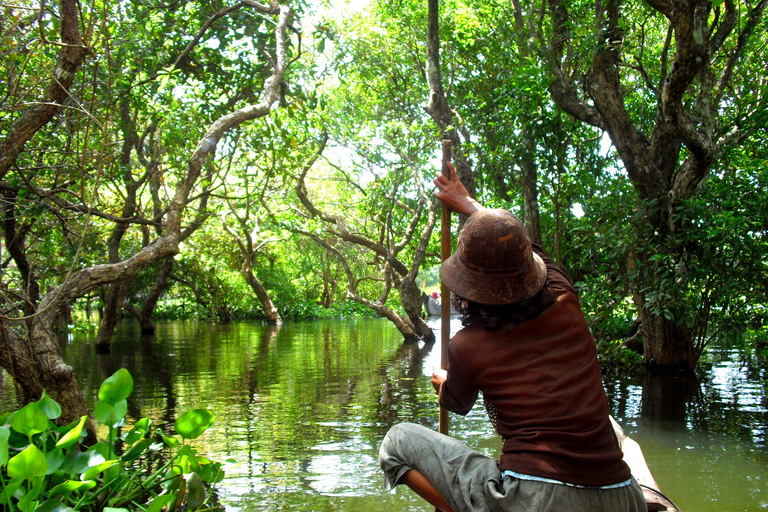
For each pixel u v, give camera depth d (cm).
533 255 233
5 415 348
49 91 484
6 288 510
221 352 1328
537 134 1016
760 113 912
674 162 941
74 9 491
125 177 914
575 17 1010
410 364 1116
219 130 679
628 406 716
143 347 1436
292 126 1037
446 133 1288
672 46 1188
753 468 484
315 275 3484
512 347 224
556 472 206
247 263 2355
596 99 934
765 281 853
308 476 463
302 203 2023
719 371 981
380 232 1864
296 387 862
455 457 239
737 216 827
